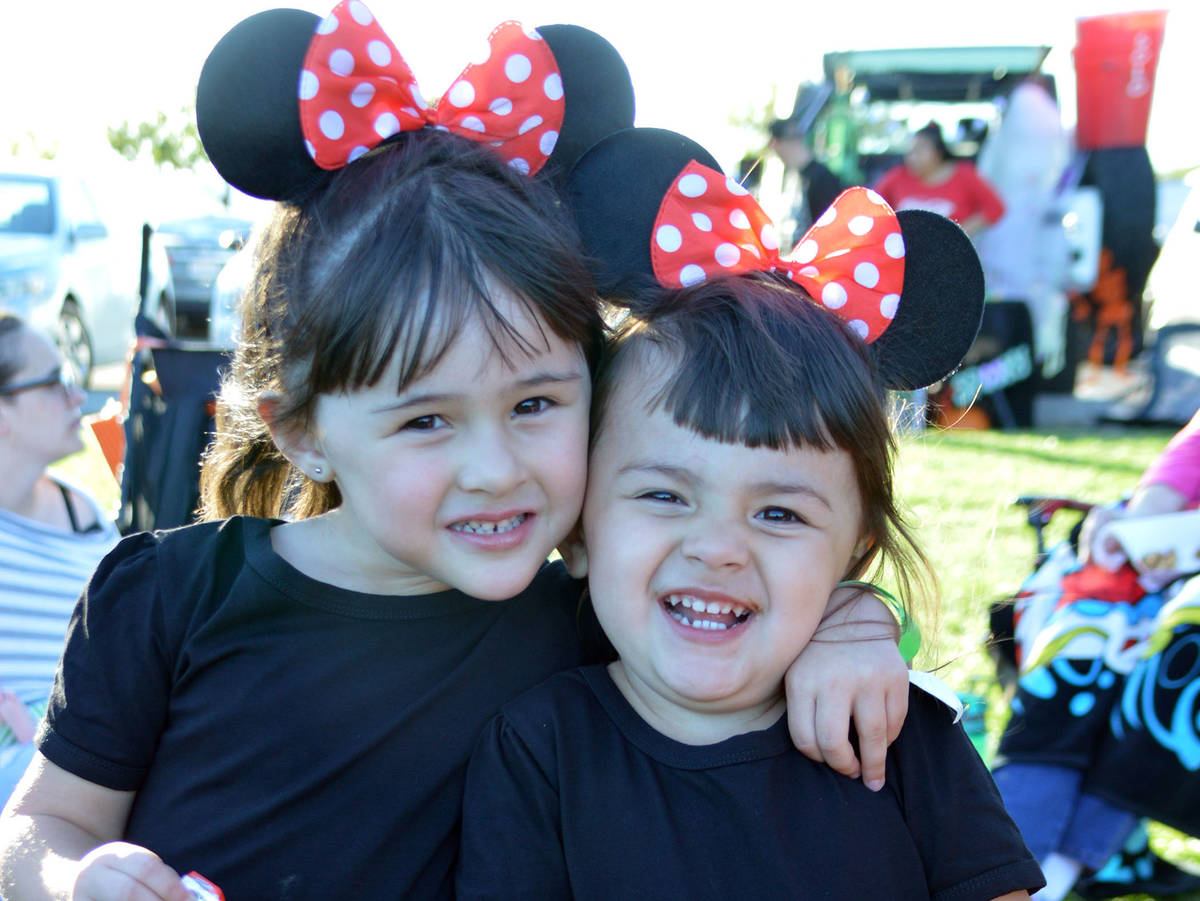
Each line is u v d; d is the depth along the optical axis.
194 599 1.50
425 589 1.49
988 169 8.73
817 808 1.37
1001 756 2.50
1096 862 2.39
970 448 7.22
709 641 1.38
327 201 1.38
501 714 1.45
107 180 10.68
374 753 1.43
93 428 4.16
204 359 3.81
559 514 1.37
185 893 1.24
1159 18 8.47
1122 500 2.71
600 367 1.47
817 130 9.38
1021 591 2.81
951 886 1.40
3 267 8.88
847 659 1.42
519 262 1.30
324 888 1.40
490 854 1.37
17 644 2.64
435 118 1.49
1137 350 9.36
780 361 1.37
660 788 1.38
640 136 1.56
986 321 8.34
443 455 1.30
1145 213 8.86
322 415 1.36
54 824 1.42
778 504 1.37
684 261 1.51
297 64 1.42
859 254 1.53
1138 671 2.35
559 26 1.59
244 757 1.42
